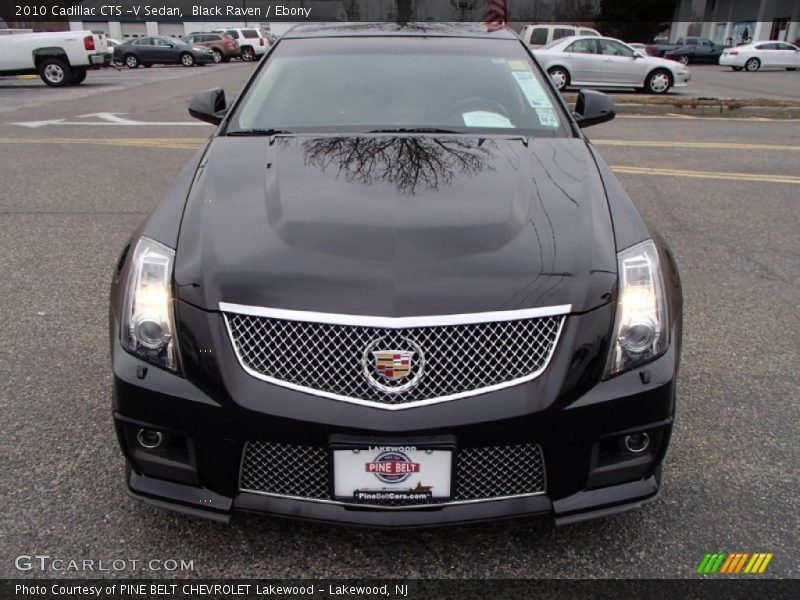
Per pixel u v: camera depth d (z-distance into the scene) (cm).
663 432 197
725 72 3064
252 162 254
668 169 760
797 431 279
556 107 310
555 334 190
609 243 211
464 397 184
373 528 190
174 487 200
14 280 426
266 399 185
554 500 194
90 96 1521
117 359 197
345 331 184
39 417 279
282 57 340
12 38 1745
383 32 358
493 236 206
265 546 214
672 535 221
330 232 205
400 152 260
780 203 627
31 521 221
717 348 351
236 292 190
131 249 218
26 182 678
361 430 181
